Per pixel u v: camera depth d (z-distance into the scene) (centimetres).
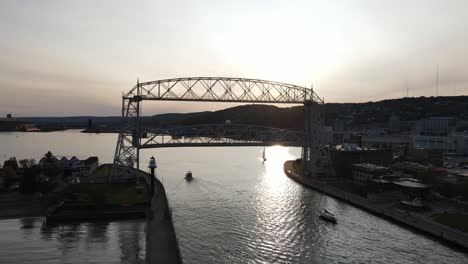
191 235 8569
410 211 10412
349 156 16100
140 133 13925
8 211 10494
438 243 8244
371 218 10194
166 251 7312
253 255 7450
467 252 7675
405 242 8294
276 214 10519
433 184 13125
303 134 17000
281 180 16512
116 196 11662
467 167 17788
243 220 9856
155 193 12550
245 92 15350
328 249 7850
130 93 13625
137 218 10131
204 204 11625
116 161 13788
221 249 7738
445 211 10312
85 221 9806
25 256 7406
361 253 7662
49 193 12238
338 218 10162
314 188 14188
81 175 15338
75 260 7250
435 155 19938
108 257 7419
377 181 12775
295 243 8181
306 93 16312
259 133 17038
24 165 16188
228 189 14188
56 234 8731
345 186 14225
